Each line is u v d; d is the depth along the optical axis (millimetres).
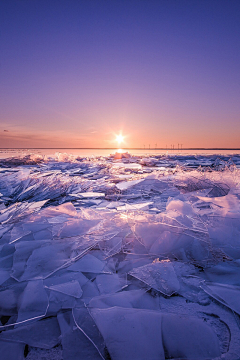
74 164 11945
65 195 4996
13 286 1570
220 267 1771
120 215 2846
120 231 2381
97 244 2178
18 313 1333
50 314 1339
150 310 1317
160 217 2488
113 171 9391
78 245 2098
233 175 3580
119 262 1947
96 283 1614
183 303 1426
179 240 2072
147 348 1062
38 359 1065
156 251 2025
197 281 1624
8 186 5344
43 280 1619
